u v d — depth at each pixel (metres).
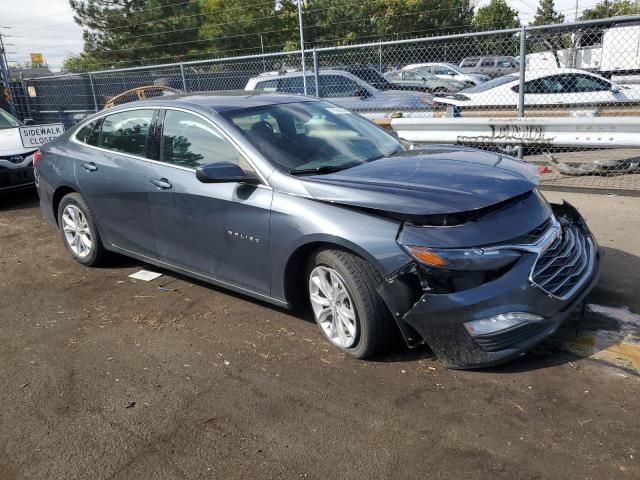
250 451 2.83
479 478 2.55
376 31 31.88
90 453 2.89
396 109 10.48
